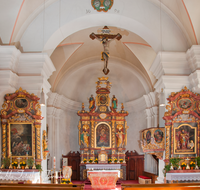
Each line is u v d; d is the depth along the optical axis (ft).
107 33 40.91
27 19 36.91
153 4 37.81
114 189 40.93
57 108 56.13
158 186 25.52
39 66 36.68
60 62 53.78
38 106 36.22
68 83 60.64
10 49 34.22
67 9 37.63
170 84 36.55
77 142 63.36
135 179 57.82
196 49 34.73
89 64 60.54
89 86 65.62
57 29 37.42
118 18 37.99
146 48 50.42
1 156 35.55
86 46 55.83
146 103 55.72
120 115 58.90
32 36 37.37
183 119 36.37
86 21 38.58
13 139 35.96
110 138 58.18
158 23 37.68
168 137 36.09
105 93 59.77
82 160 56.49
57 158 55.16
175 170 34.42
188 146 36.01
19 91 36.09
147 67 52.85
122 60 60.34
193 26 35.37
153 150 37.24
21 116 36.24
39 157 35.83
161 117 40.83
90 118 58.85
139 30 39.27
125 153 59.47
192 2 34.06
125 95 64.75
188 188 23.81
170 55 36.60
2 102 36.06
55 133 55.52
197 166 34.81
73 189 23.68
